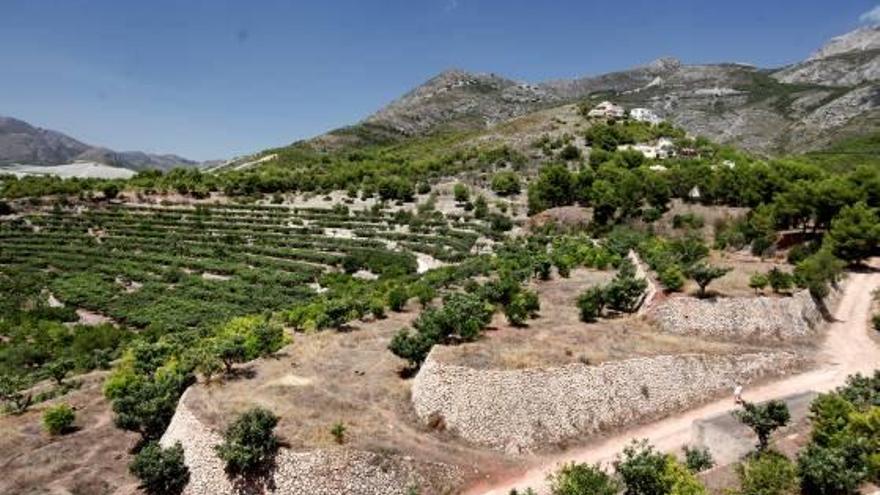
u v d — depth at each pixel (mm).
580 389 35719
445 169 148500
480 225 102875
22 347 60906
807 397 37469
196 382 38781
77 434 38250
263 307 72938
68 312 74375
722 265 59188
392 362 41594
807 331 48625
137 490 31688
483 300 46312
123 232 107875
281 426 32000
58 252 98250
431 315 41812
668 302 46875
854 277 64062
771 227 72562
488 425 33750
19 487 32375
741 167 94125
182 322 69000
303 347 44531
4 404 44219
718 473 27750
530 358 36812
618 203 92938
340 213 117312
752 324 46469
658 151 138875
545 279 59719
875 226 64750
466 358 36531
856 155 148250
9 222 112188
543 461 32562
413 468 30453
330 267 89688
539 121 186375
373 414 34500
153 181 139875
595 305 46844
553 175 106875
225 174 152125
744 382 40969
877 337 49469
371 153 192375
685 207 92562
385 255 87688
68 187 130125
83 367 53781
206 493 29938
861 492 24562
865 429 27812
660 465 25547
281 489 29062
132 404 36000
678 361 39531
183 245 100625
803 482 25188
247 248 97062
